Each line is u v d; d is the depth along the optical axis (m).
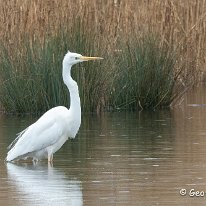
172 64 19.89
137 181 10.96
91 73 19.05
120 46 19.73
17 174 11.70
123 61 19.66
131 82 19.66
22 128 16.28
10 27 19.33
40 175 11.58
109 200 9.85
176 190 10.35
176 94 20.48
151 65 19.67
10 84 19.03
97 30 19.42
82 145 14.23
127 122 17.25
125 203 9.68
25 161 13.15
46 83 18.88
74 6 19.17
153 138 14.80
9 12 19.36
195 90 23.77
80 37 18.72
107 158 12.84
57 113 12.80
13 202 9.81
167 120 17.52
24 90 19.02
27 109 19.05
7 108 19.14
